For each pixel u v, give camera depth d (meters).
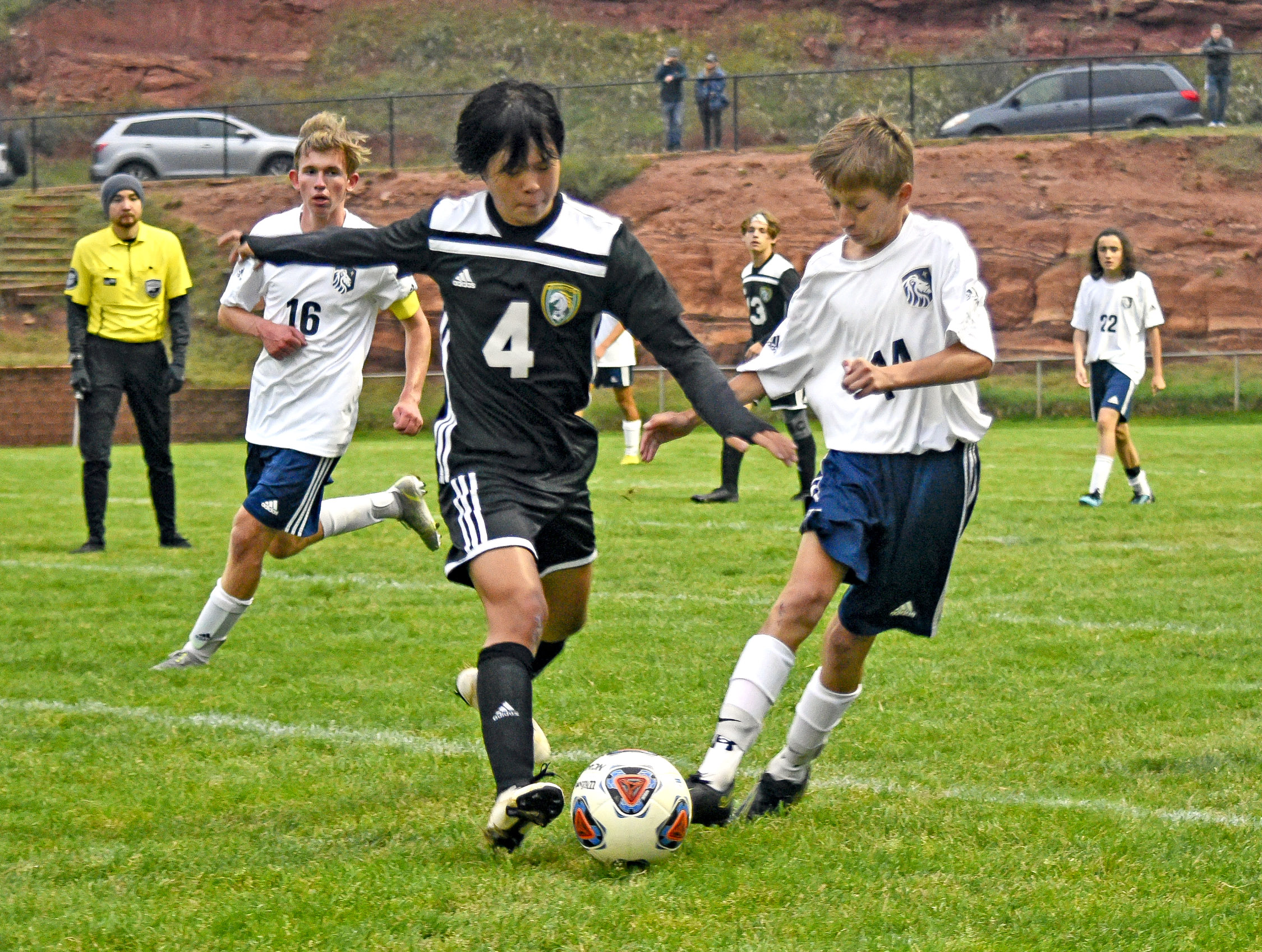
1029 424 44.06
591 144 66.38
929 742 7.75
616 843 5.57
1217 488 21.36
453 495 6.37
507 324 6.31
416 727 8.19
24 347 51.75
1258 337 53.50
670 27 79.75
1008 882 5.48
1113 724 8.07
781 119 70.56
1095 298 19.17
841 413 6.54
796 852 5.83
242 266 9.73
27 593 12.86
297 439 9.77
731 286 54.84
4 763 7.36
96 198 58.06
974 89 72.06
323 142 9.70
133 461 30.77
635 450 26.92
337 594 12.88
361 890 5.35
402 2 80.44
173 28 79.62
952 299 6.23
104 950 4.86
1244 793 6.76
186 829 6.27
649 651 10.13
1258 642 10.30
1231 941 4.91
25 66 77.38
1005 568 13.77
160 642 10.65
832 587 6.20
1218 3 79.38
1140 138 57.09
